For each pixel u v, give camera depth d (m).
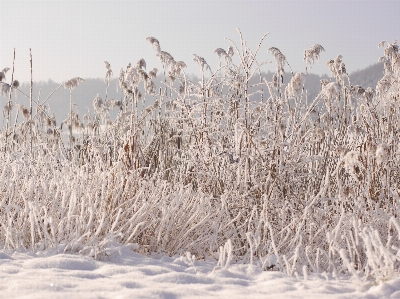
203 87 5.44
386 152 3.81
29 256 3.48
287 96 4.73
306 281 3.09
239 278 3.22
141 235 4.23
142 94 7.82
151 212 4.32
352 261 3.60
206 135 5.28
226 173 5.07
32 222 3.62
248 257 4.04
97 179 4.64
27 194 4.48
